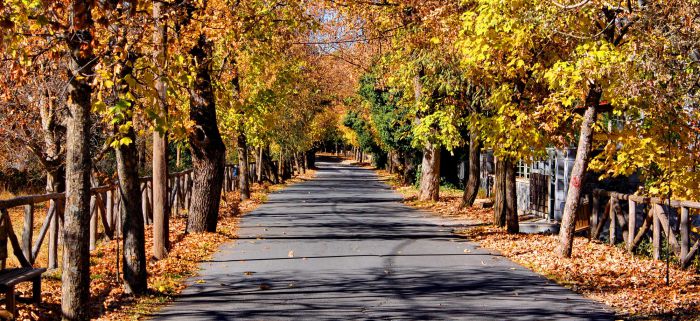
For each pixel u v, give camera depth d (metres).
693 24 10.94
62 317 8.50
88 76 7.91
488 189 34.75
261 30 18.28
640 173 16.88
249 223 21.59
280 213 25.61
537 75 15.16
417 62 21.84
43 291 10.37
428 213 26.00
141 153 26.94
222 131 29.14
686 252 12.40
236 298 9.96
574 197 13.73
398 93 38.19
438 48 18.89
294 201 32.56
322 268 12.68
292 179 60.09
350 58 37.16
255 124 29.78
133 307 9.34
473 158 27.28
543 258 13.70
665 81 11.62
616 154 15.00
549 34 13.01
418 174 44.06
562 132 16.89
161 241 13.80
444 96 23.42
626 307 9.38
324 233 18.72
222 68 18.92
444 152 42.44
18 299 9.09
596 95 13.38
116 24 8.91
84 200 8.54
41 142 16.86
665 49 11.37
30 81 12.80
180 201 25.05
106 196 16.31
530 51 14.83
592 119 13.52
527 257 14.04
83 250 8.52
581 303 9.62
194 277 11.79
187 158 39.91
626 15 12.67
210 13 12.56
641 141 13.73
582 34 12.79
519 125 14.98
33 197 11.18
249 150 50.69
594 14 12.81
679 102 12.25
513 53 14.02
